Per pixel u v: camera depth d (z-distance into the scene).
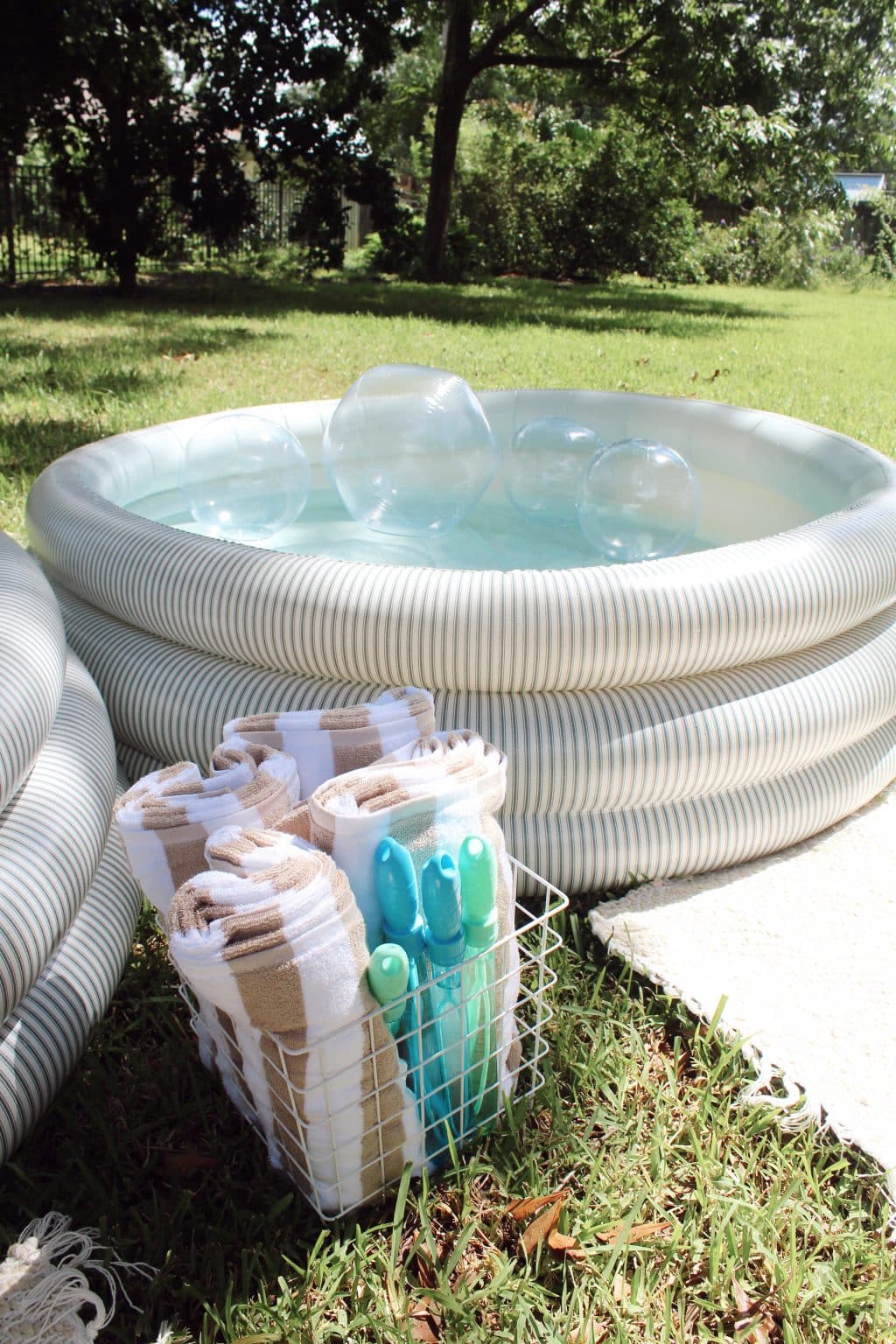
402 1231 1.42
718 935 1.93
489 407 4.07
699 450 3.82
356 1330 1.29
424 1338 1.27
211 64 11.66
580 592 1.96
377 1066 1.35
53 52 9.61
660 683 2.08
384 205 14.95
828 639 2.32
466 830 1.46
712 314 11.80
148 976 1.85
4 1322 1.23
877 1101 1.58
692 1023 1.74
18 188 12.12
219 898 1.25
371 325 8.81
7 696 1.63
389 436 2.97
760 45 11.70
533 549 3.19
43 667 1.78
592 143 18.08
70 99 10.39
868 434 5.21
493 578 1.99
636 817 2.06
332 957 1.25
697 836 2.08
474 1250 1.40
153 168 10.95
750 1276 1.36
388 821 1.39
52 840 1.67
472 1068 1.47
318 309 10.10
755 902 2.04
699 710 2.05
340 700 2.05
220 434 3.06
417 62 28.17
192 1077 1.61
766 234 18.83
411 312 10.16
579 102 20.58
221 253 13.60
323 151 12.72
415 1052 1.44
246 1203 1.46
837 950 1.90
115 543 2.32
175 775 1.53
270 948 1.21
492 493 3.81
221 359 6.69
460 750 1.52
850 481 3.01
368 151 14.20
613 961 1.90
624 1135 1.55
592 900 2.07
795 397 6.18
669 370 7.00
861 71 12.34
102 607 2.39
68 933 1.74
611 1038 1.70
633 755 2.00
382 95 13.24
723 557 2.10
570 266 17.78
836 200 13.44
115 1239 1.38
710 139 11.97
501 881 1.50
